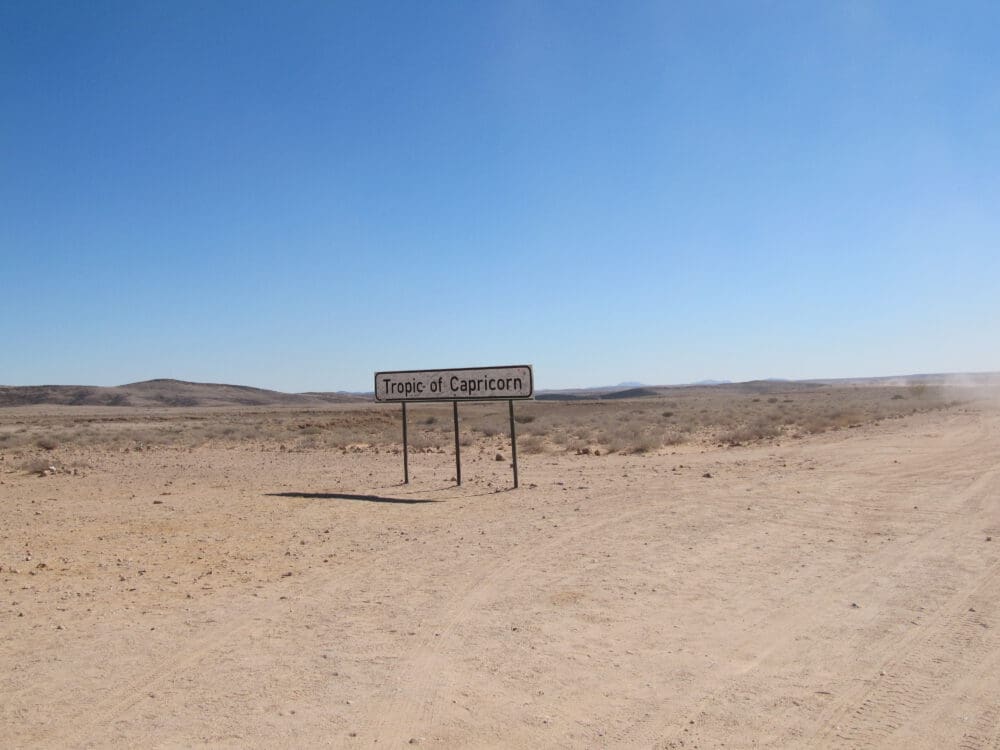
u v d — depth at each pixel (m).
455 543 12.09
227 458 29.39
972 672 6.41
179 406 163.62
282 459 28.66
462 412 73.88
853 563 10.16
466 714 5.76
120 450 34.69
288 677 6.54
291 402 193.25
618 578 9.60
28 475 23.75
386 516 14.96
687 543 11.55
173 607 8.78
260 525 14.20
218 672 6.68
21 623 8.20
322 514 15.33
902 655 6.84
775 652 6.97
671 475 19.81
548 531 12.74
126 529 13.94
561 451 29.53
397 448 32.78
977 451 22.67
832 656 6.86
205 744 5.30
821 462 21.52
